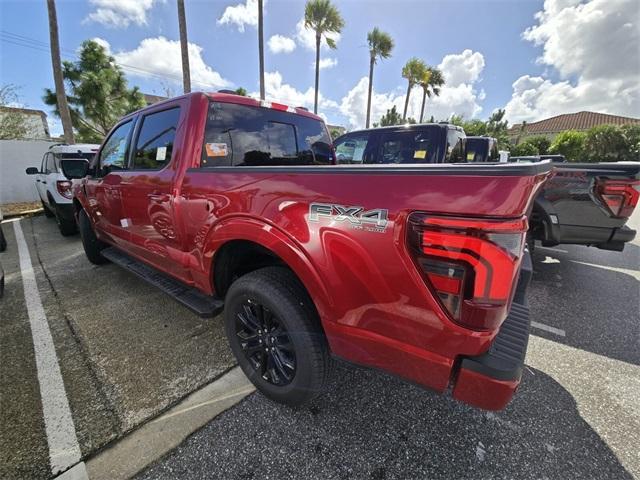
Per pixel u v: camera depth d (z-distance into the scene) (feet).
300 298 5.42
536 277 13.15
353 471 4.86
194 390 6.53
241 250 6.62
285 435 5.47
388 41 67.21
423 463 5.00
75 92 42.45
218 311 7.02
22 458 4.95
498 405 3.77
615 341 8.58
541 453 5.20
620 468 4.95
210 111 7.13
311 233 4.64
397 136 18.30
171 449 5.17
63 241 18.53
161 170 7.51
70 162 13.12
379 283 4.09
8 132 38.32
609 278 13.05
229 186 5.80
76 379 6.80
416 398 6.34
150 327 8.91
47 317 9.44
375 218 4.00
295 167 4.85
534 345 8.39
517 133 146.00
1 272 10.69
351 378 6.89
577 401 6.39
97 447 5.18
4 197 31.60
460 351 3.79
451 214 3.52
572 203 11.82
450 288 3.64
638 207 32.12
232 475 4.77
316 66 58.39
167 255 7.98
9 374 6.93
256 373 6.25
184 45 35.29
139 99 49.52
